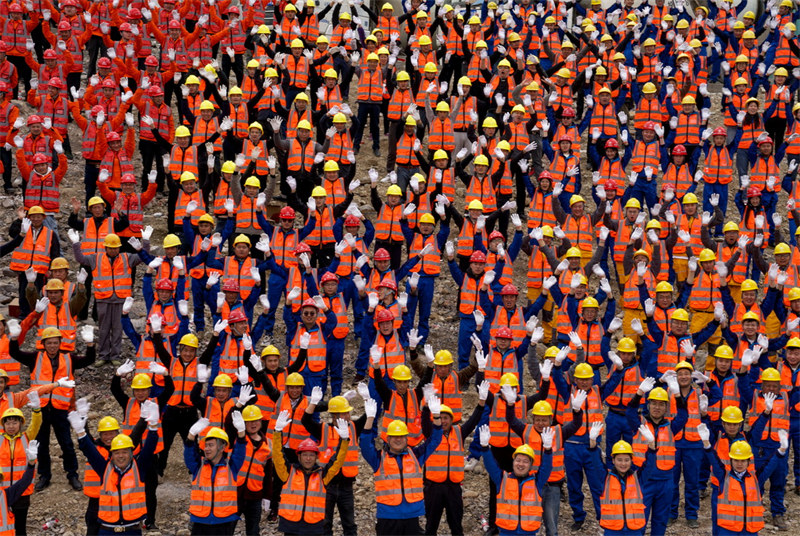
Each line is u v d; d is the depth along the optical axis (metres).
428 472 12.70
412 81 24.31
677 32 27.22
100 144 19.83
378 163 24.28
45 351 14.22
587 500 15.13
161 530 13.69
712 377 14.87
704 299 17.98
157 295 15.80
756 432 14.61
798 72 24.61
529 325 14.94
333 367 16.31
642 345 16.39
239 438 12.33
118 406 16.39
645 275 17.64
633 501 12.64
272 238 18.00
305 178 20.30
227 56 25.91
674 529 14.41
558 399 14.44
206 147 20.09
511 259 17.77
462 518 13.98
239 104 21.80
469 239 18.52
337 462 12.26
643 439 13.59
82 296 15.81
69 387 13.66
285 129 22.80
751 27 27.05
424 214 18.31
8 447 12.74
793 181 21.55
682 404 14.16
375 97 23.84
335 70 24.62
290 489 12.16
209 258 17.69
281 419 12.09
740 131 22.70
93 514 12.15
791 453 16.66
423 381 13.85
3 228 20.55
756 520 12.93
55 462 15.24
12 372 14.69
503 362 14.91
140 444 12.27
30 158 19.53
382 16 25.78
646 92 23.09
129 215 18.77
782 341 16.41
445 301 20.42
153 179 18.91
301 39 25.05
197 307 17.73
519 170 21.44
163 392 13.33
